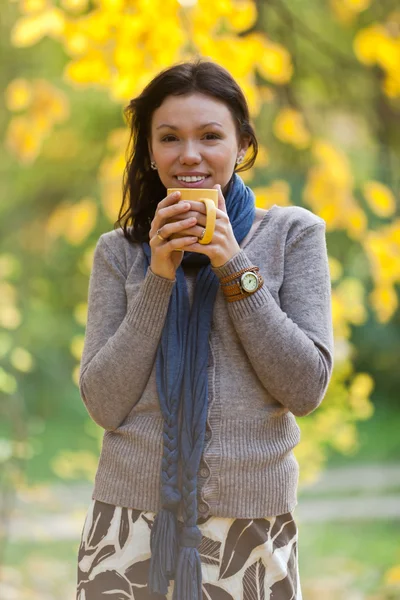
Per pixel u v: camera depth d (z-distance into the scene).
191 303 2.81
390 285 6.20
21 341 13.35
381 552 10.79
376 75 7.81
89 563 2.80
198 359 2.71
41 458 17.16
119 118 12.87
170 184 2.81
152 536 2.68
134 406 2.79
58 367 19.70
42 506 9.25
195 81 2.77
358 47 6.04
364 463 18.88
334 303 7.05
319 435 8.82
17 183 15.93
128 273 2.95
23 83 7.05
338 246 12.11
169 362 2.74
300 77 8.43
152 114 2.83
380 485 16.39
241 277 2.65
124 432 2.78
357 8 7.61
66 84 12.47
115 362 2.74
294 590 2.77
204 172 2.76
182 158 2.74
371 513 13.74
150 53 5.05
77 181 14.55
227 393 2.71
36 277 17.48
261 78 6.73
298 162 9.35
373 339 21.00
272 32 7.27
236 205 2.88
